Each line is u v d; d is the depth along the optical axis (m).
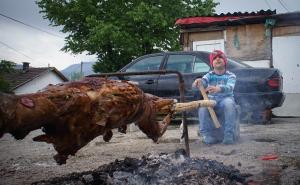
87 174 3.60
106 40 21.38
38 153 6.03
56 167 4.77
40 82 37.47
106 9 23.47
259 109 8.29
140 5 21.83
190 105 4.12
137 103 3.24
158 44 23.08
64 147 2.87
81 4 23.14
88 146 6.46
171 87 8.61
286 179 3.64
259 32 12.99
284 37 12.68
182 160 3.78
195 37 14.09
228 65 8.31
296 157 4.75
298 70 12.55
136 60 9.20
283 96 8.34
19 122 2.32
